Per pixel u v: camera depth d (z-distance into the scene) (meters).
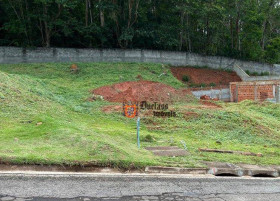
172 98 20.70
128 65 28.73
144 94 20.03
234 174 8.91
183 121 14.83
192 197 7.02
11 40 27.89
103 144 8.86
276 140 13.48
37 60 26.56
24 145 8.55
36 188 6.71
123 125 13.75
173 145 10.97
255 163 9.81
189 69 32.41
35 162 7.58
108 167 8.02
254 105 20.73
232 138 13.23
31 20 27.94
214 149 10.79
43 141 9.02
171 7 33.34
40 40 28.66
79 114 14.61
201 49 37.09
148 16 34.09
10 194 6.34
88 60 28.61
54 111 13.53
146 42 33.38
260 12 38.41
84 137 9.30
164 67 30.22
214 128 14.22
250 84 24.05
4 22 28.06
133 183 7.44
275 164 10.01
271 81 23.22
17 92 13.92
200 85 28.30
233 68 35.31
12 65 24.58
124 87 21.38
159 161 8.77
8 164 7.45
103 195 6.68
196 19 34.72
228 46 38.97
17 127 10.16
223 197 7.20
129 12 29.80
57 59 27.33
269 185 8.40
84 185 7.07
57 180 7.19
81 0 29.64
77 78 23.27
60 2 25.09
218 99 25.16
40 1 25.41
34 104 13.41
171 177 8.06
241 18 35.94
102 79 23.20
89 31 28.42
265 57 42.75
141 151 9.54
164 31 32.41
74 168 7.77
